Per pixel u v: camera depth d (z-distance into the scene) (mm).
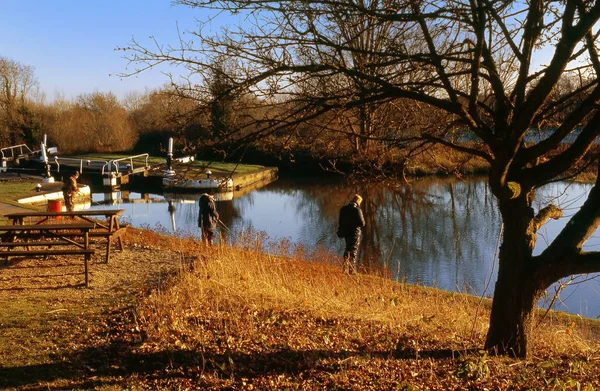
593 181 6797
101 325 6090
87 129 55219
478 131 4828
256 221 24141
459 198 26750
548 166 4984
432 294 10117
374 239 19375
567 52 4258
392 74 5059
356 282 10430
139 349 5449
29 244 8039
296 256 12148
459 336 6730
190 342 5664
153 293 7086
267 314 6738
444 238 19547
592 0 4695
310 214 25922
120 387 4754
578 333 7734
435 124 5961
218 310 6672
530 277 5281
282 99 5137
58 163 40656
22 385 4688
